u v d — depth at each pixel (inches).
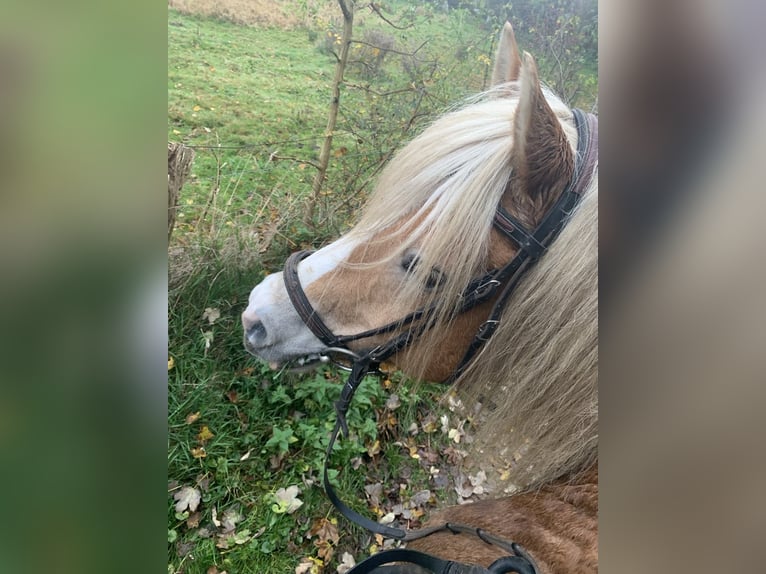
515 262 43.3
